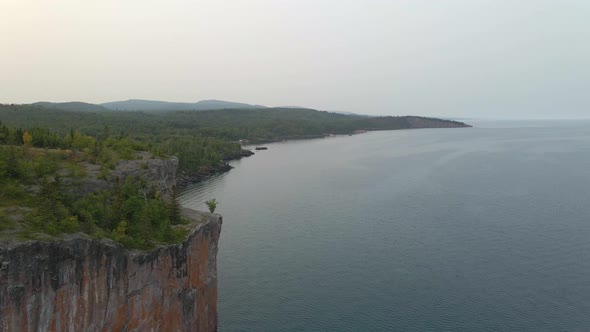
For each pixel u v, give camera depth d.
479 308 43.88
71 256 24.39
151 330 30.98
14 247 21.62
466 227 68.62
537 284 48.50
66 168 35.72
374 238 64.12
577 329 40.16
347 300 45.97
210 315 39.44
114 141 50.50
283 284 49.72
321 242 62.81
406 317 42.56
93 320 26.03
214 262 39.91
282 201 87.88
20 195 28.56
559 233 65.00
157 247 31.33
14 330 21.59
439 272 51.97
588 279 49.53
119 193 33.66
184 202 86.75
